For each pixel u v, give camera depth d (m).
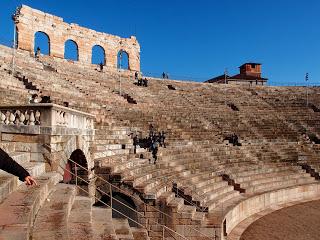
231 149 30.33
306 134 38.12
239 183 23.73
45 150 12.98
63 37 44.47
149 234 15.95
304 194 27.17
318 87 55.97
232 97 49.09
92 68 47.00
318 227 19.27
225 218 17.44
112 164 18.05
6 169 5.04
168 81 52.34
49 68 35.62
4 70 25.25
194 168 23.92
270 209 23.48
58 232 7.49
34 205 8.26
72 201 11.09
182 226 15.91
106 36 49.72
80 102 25.84
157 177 19.47
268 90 54.34
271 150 32.66
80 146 15.97
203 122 35.78
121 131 24.03
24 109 13.35
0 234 6.18
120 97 36.19
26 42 39.94
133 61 53.06
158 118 31.88
